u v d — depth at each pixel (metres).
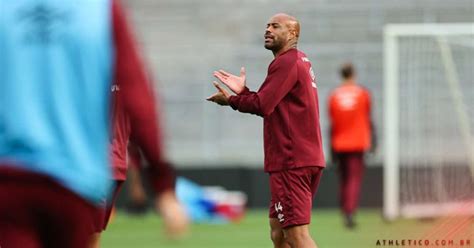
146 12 98.69
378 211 72.62
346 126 55.69
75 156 12.76
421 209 62.53
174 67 94.00
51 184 12.59
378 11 95.50
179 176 75.38
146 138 12.89
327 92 89.69
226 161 87.62
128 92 13.03
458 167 64.12
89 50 12.95
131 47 13.17
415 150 67.50
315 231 54.28
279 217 26.28
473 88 67.00
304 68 25.95
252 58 93.50
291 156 25.91
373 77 90.25
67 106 12.88
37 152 12.62
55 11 13.00
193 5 98.75
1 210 12.55
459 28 64.62
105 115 13.16
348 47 92.19
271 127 26.19
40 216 12.70
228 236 52.94
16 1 13.06
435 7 95.56
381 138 87.25
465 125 66.88
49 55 12.91
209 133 89.50
